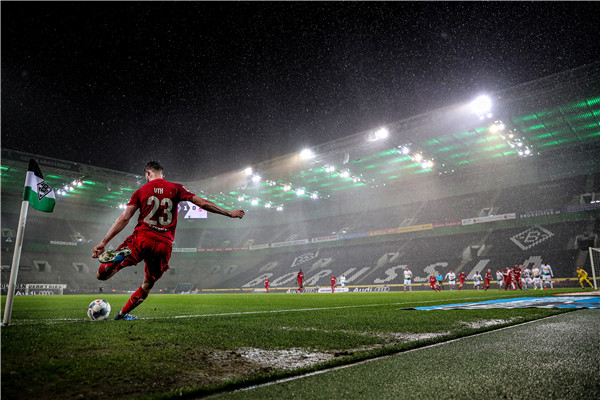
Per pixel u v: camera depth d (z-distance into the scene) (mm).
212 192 45125
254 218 54594
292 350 2523
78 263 43594
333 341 2863
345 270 40438
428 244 39531
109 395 1528
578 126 28938
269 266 47719
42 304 9508
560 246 31438
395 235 42125
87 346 2443
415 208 42844
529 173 37750
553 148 33969
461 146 32375
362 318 4617
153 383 1696
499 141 31547
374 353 2318
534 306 6410
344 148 32312
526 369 1860
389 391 1533
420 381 1676
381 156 34438
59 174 35656
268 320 4379
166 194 4109
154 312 6223
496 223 36406
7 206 42500
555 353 2248
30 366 1903
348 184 43344
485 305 7051
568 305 6539
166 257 4148
